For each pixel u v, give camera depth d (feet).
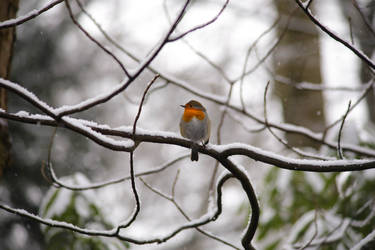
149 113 66.08
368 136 27.94
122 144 15.21
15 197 45.21
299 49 42.39
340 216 26.63
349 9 41.63
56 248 22.68
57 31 51.55
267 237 30.04
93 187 19.72
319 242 23.30
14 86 14.16
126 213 68.33
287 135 40.22
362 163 15.90
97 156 51.65
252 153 16.28
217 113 65.31
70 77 51.80
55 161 47.62
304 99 41.29
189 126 24.07
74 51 55.67
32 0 51.70
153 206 69.26
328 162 16.06
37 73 49.65
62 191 23.93
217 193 18.02
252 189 16.85
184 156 22.25
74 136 49.39
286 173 28.55
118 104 58.59
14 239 44.80
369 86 23.03
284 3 42.24
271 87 46.44
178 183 70.59
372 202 25.59
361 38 40.09
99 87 57.67
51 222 16.98
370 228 25.40
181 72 61.41
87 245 22.95
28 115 14.80
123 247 23.76
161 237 18.22
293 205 28.17
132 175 15.78
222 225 60.85
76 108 14.24
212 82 60.08
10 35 21.74
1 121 21.39
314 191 27.86
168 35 13.56
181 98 64.80
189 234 61.82
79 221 23.38
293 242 26.05
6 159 21.58
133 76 13.79
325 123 41.37
